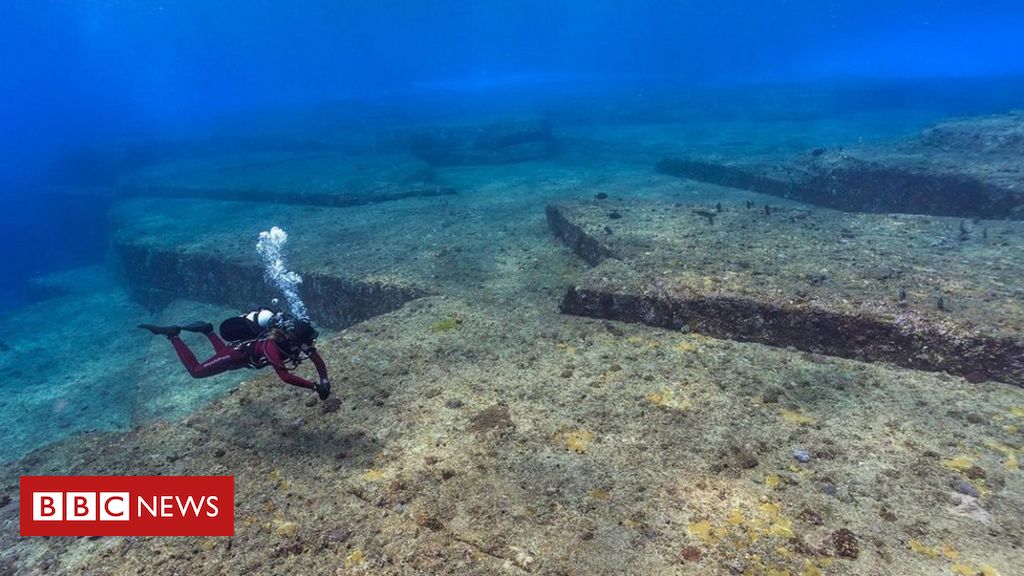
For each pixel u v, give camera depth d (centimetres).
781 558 221
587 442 300
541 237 736
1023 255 470
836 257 495
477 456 294
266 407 355
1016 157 789
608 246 567
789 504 248
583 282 479
